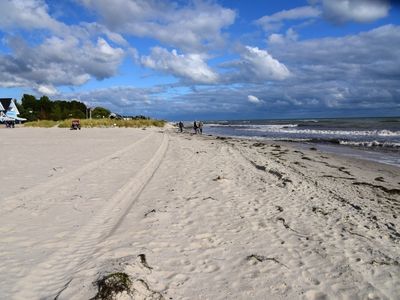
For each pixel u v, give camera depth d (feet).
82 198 30.66
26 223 24.16
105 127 201.98
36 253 19.49
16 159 52.49
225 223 25.71
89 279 16.49
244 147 88.38
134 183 37.27
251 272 18.28
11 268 17.69
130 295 15.15
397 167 60.39
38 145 76.64
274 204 31.12
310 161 65.05
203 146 84.84
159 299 15.35
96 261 18.51
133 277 16.52
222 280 17.40
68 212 26.81
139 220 25.66
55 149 67.67
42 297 15.28
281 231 24.40
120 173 42.37
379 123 260.01
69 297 15.06
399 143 103.55
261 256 20.03
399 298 16.48
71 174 40.37
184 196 32.91
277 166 54.19
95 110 350.84
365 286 17.39
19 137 105.19
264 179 41.86
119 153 61.52
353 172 54.60
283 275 18.11
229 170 47.55
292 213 28.73
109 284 15.46
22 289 15.83
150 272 17.63
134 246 20.81
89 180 37.88
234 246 21.59
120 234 22.75
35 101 349.20
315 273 18.54
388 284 17.71
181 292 16.17
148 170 45.73
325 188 40.27
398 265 19.77
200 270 18.33
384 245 22.76
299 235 23.85
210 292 16.29
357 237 23.81
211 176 42.63
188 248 20.99
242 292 16.39
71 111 319.88
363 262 19.98
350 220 27.53
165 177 41.86
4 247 20.16
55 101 355.77
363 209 31.78
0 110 253.65
